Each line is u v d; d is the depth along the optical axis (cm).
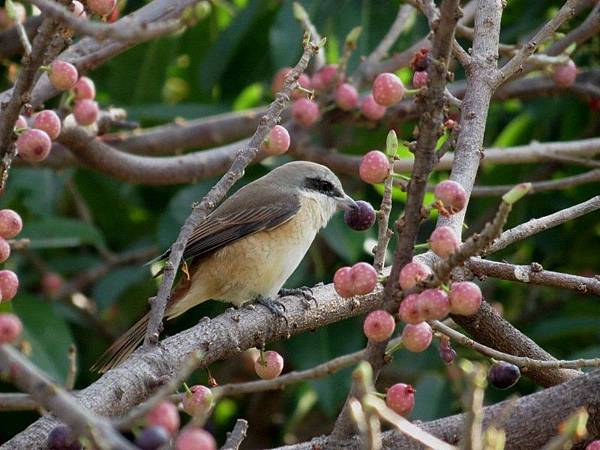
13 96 667
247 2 1329
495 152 1178
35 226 1221
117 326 1385
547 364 675
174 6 978
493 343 816
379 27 1276
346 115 1195
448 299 551
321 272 1248
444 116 658
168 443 453
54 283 1293
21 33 668
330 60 1265
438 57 556
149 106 1345
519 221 1290
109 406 642
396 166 1173
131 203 1432
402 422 484
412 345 570
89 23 490
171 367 690
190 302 1040
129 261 1357
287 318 803
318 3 1256
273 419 1349
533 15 1328
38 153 679
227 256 1025
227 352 759
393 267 582
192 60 1447
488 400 1179
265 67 1393
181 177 1155
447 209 575
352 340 1186
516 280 757
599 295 749
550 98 1374
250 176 1294
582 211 773
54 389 454
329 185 1105
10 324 531
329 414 1147
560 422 652
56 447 544
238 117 1257
